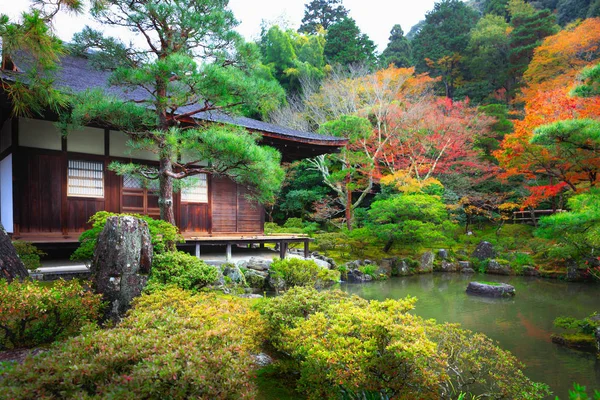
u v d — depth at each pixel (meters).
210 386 2.48
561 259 15.62
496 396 4.72
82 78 10.84
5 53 4.73
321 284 10.45
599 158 10.16
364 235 16.45
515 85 32.97
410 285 13.36
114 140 9.88
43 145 8.90
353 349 3.51
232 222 11.90
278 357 4.94
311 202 25.25
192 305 4.52
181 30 7.32
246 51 7.40
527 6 38.97
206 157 6.77
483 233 22.52
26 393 2.24
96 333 2.99
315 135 13.33
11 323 4.11
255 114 27.08
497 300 10.97
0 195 9.53
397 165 22.16
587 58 27.28
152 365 2.50
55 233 8.95
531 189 16.91
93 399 2.24
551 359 6.35
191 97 7.93
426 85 27.56
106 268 5.12
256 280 10.38
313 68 29.53
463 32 37.09
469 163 21.72
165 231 7.08
